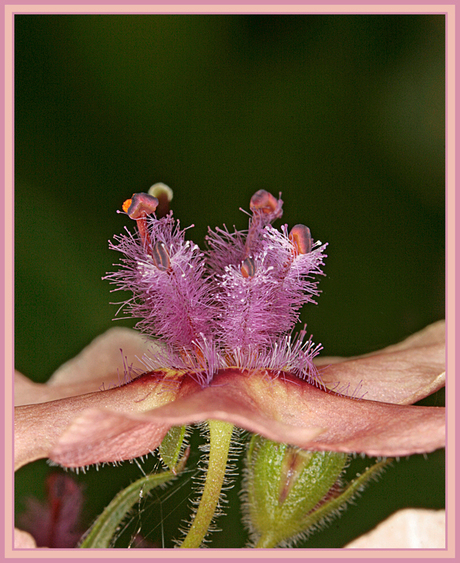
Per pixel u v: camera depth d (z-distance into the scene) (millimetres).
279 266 127
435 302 158
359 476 126
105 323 153
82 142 156
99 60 155
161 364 128
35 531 129
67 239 154
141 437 121
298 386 125
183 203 159
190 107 159
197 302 127
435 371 134
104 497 134
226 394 121
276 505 126
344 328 157
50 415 126
